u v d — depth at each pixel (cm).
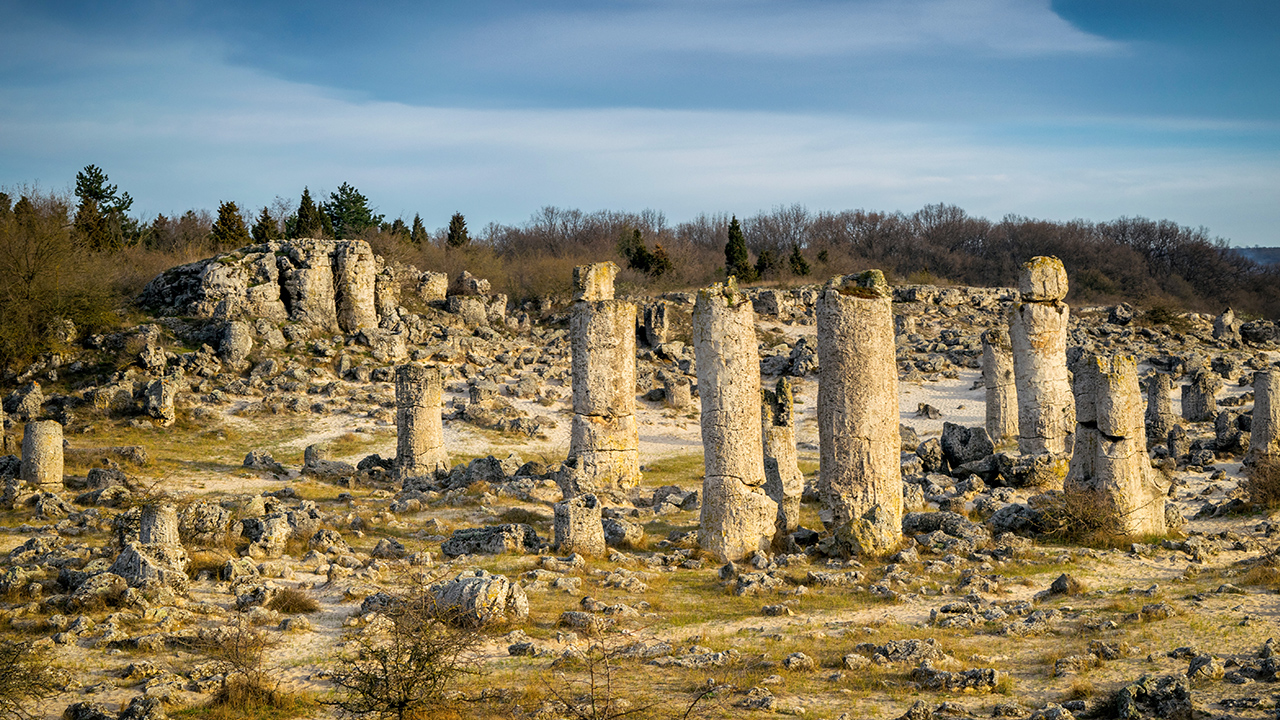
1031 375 3219
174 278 5756
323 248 5697
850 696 1345
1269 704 1193
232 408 4478
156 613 1698
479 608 1692
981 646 1557
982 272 11719
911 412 5091
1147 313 7231
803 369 5775
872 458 2275
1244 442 3609
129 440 3953
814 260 10250
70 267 5053
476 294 6831
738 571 2091
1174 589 1847
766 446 2598
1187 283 11119
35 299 4794
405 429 3472
